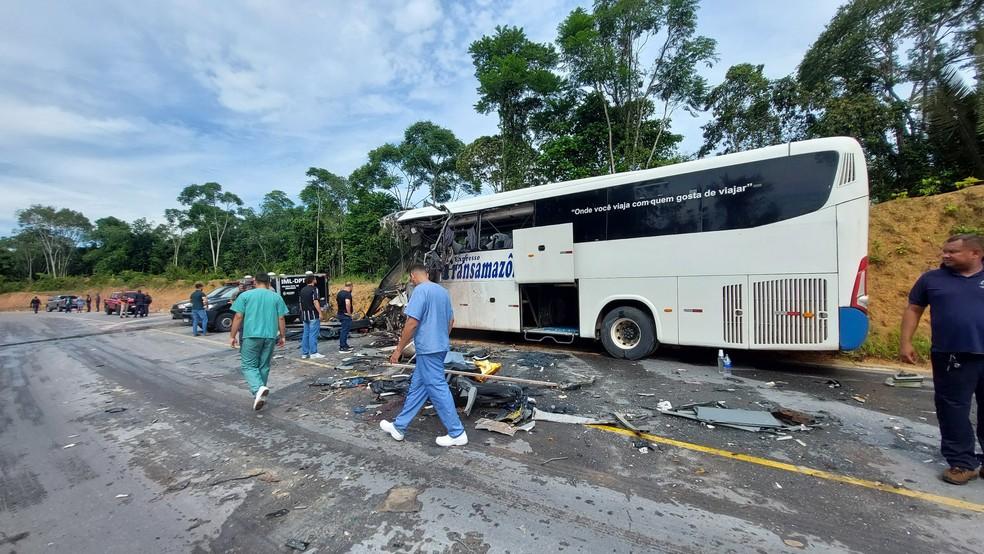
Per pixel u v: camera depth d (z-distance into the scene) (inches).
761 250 239.0
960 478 119.0
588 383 229.3
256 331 212.7
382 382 233.1
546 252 311.9
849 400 195.9
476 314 363.6
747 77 647.8
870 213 372.2
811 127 577.0
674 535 101.3
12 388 298.8
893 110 502.0
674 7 598.2
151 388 274.5
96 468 153.5
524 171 768.9
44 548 105.9
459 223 371.6
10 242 2787.9
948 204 331.9
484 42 770.2
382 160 1248.2
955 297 118.2
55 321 1039.6
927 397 198.5
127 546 105.2
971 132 400.5
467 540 101.4
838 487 120.9
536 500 118.6
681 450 147.4
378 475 136.9
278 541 104.1
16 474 151.4
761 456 141.3
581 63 653.3
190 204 2336.4
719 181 251.6
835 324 220.4
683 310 263.4
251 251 2015.3
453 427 155.3
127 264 2417.6
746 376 242.4
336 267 1475.1
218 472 145.2
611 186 289.7
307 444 165.9
